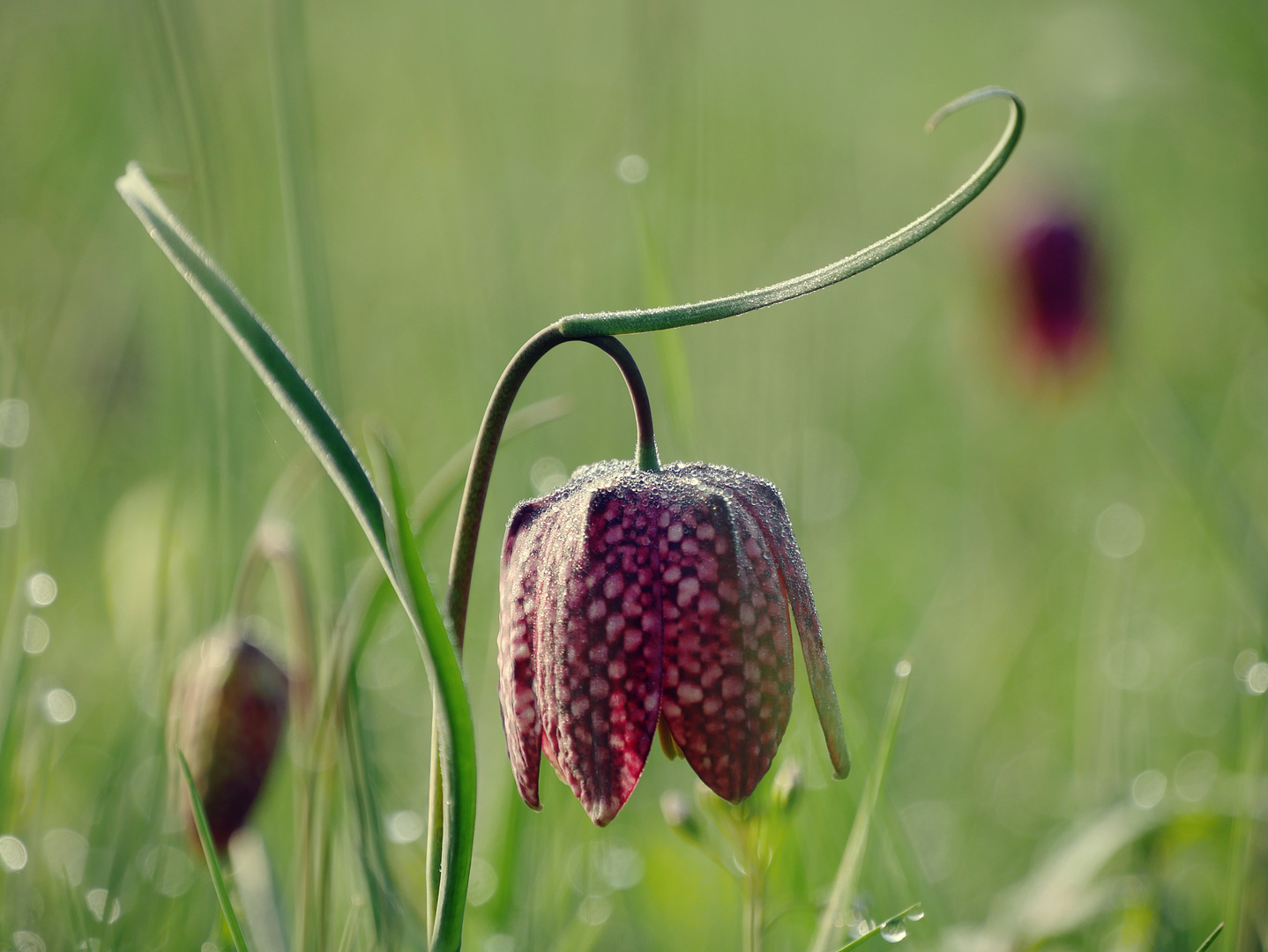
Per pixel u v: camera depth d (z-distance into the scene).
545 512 0.48
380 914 0.52
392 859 0.56
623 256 0.98
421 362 1.07
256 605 0.67
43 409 0.78
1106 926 0.56
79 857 0.57
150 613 0.59
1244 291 0.86
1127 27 1.07
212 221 0.59
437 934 0.47
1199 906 0.58
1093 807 0.59
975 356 0.99
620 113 1.01
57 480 0.74
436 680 0.46
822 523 0.85
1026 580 0.89
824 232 1.04
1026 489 0.99
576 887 0.58
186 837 0.54
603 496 0.47
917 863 0.55
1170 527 0.90
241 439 0.62
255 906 0.53
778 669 0.47
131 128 0.84
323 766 0.53
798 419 0.73
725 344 0.86
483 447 0.48
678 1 0.78
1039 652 0.84
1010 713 0.79
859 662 0.72
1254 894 0.54
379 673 0.78
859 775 0.56
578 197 1.02
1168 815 0.55
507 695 0.48
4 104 1.02
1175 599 0.85
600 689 0.47
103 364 0.84
